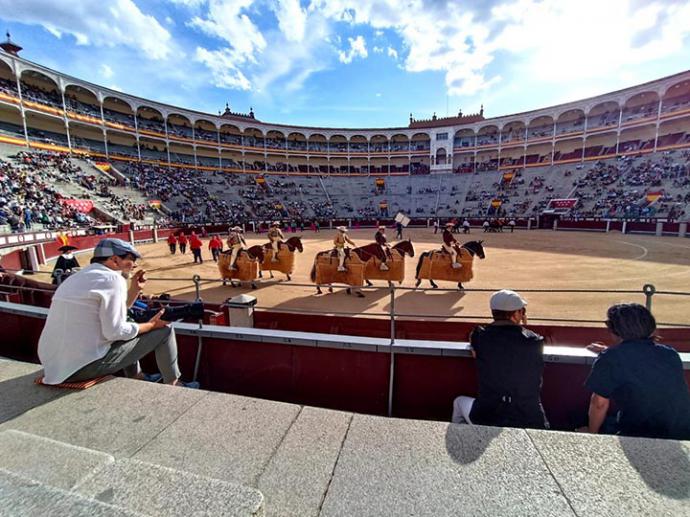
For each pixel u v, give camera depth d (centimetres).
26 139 3169
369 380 377
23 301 696
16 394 244
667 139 3997
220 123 5141
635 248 1756
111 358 262
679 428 219
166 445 190
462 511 144
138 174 3981
